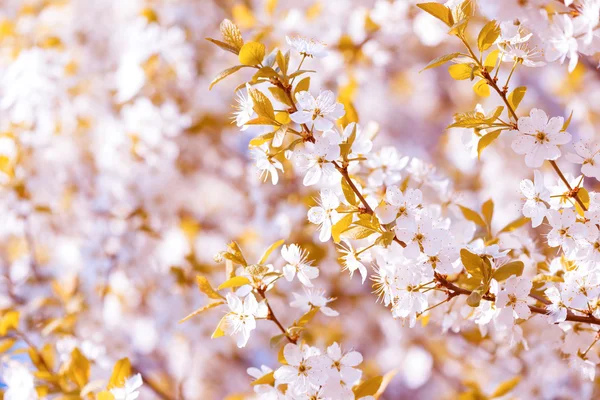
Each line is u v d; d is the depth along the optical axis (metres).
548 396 1.33
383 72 1.89
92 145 1.83
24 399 1.18
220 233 1.85
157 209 1.79
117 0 1.96
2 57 1.94
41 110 1.72
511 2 1.06
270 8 1.72
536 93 1.95
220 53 1.89
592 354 1.09
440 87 2.26
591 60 1.22
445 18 1.06
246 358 1.81
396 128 2.21
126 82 1.73
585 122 1.91
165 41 1.74
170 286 1.63
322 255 1.50
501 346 1.30
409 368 1.76
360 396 1.08
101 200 1.76
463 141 1.07
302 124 1.05
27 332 1.35
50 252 1.80
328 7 1.69
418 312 1.05
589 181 1.56
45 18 1.95
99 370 1.27
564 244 1.05
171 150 1.79
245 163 1.89
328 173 1.05
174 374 1.67
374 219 1.04
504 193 1.65
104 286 1.65
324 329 1.77
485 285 1.04
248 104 1.06
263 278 1.07
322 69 1.65
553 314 1.05
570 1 1.04
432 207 1.13
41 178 1.74
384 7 1.62
